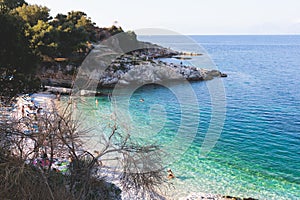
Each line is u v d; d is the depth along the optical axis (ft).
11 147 26.71
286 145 77.00
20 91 59.21
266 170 62.69
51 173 26.71
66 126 24.76
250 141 78.54
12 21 63.57
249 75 205.57
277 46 624.59
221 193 52.70
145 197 34.04
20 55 60.80
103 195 27.73
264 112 109.40
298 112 110.42
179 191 51.80
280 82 182.80
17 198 22.88
